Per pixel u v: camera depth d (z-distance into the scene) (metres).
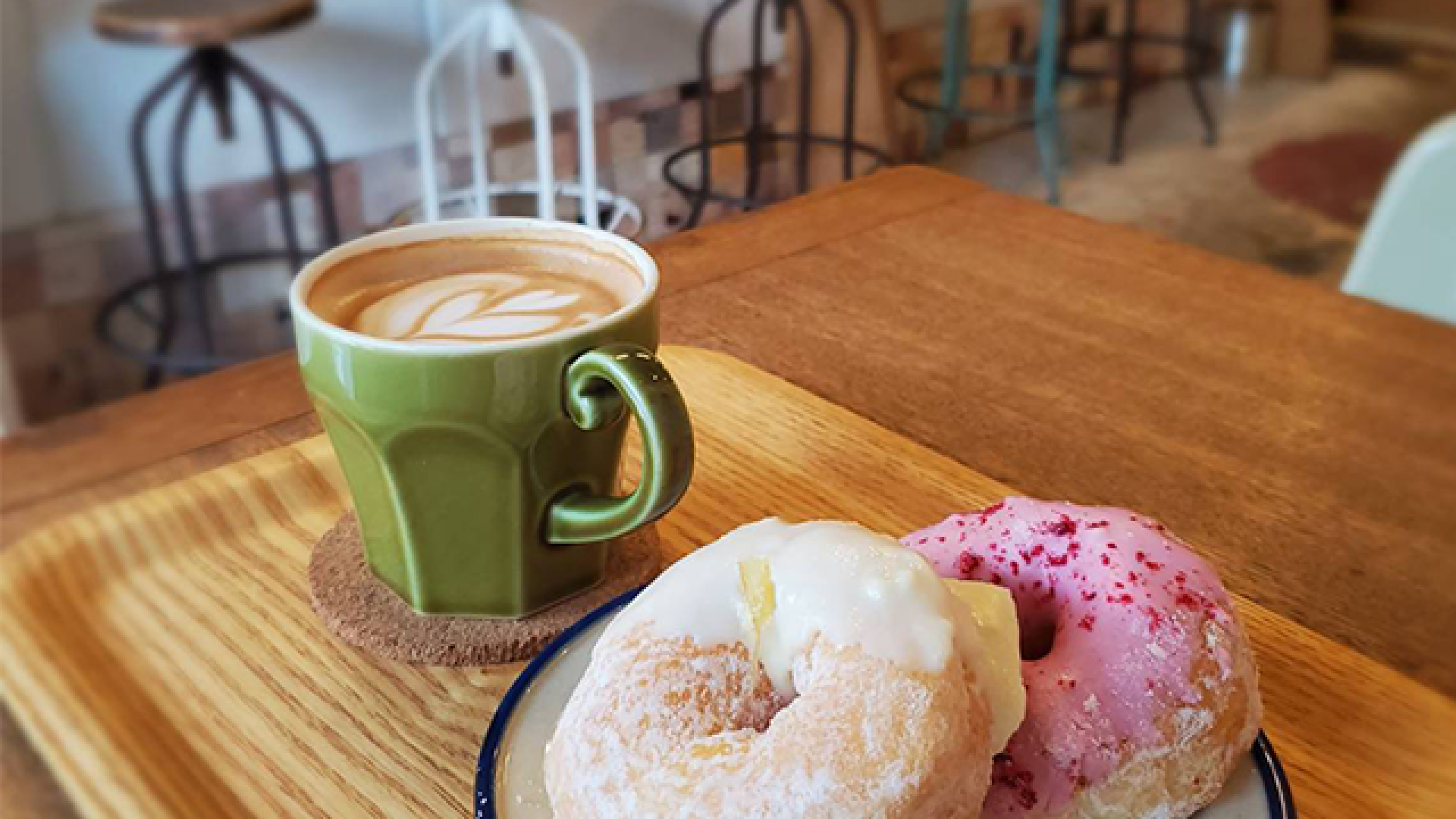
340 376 0.30
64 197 1.07
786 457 0.41
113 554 0.36
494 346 0.29
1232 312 0.53
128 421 0.43
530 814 0.25
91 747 0.29
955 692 0.23
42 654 0.32
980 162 1.89
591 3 1.36
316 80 1.17
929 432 0.44
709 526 0.38
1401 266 0.64
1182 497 0.40
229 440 0.42
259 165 1.18
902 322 0.51
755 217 0.62
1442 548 0.38
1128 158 1.93
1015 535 0.29
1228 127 2.07
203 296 1.18
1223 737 0.26
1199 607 0.27
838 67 1.61
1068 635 0.27
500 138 1.34
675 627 0.24
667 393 0.29
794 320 0.51
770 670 0.24
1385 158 1.93
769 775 0.21
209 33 1.02
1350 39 2.48
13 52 1.00
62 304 1.10
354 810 0.28
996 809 0.25
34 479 0.39
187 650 0.32
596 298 0.33
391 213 1.28
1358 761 0.29
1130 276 0.56
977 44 1.91
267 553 0.36
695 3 1.47
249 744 0.29
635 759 0.22
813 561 0.24
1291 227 1.69
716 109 1.55
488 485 0.31
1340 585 0.36
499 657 0.32
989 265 0.57
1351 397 0.47
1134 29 2.05
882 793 0.21
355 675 0.32
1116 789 0.25
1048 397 0.46
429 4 1.22
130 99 1.07
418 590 0.33
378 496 0.32
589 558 0.34
